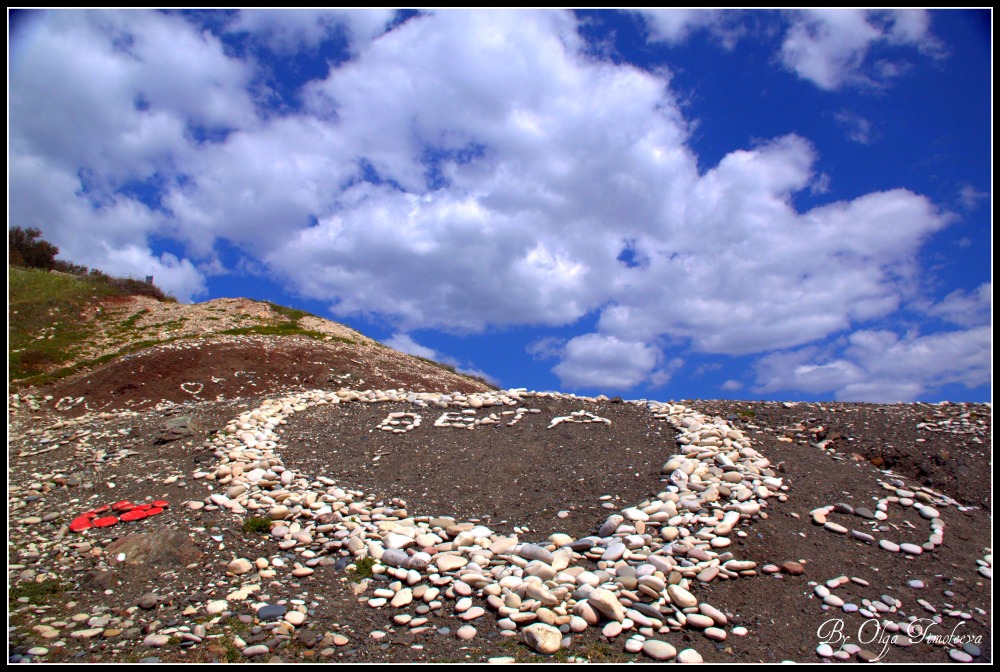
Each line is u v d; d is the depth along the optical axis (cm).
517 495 826
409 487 859
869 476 855
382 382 2262
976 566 646
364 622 535
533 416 1139
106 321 2781
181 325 2795
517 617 525
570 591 565
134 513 752
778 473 839
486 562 629
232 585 596
